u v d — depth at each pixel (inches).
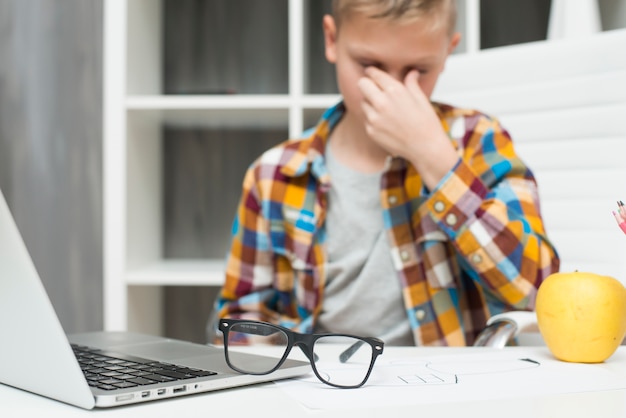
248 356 25.1
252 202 49.5
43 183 86.2
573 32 63.0
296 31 69.7
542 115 50.1
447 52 43.8
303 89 72.9
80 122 86.0
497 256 38.9
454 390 21.3
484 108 52.1
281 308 50.0
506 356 27.1
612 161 47.3
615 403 19.8
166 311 87.9
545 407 19.3
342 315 46.2
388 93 40.3
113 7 69.2
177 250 88.1
